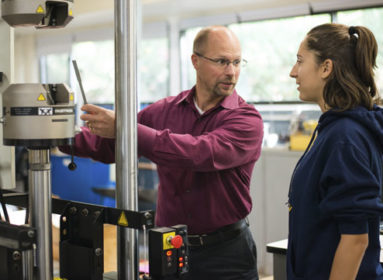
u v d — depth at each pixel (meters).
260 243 4.45
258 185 4.43
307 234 1.46
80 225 1.40
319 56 1.45
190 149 1.60
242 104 1.95
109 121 1.40
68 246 1.41
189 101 1.96
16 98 1.23
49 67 7.87
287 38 5.04
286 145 4.86
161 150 1.56
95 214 1.36
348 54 1.43
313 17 4.83
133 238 1.36
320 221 1.44
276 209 4.33
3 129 1.28
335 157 1.36
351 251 1.35
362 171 1.34
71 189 6.73
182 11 5.79
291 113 4.89
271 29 5.15
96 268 1.36
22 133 1.24
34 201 1.28
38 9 1.24
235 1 5.15
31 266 1.25
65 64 7.57
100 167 6.39
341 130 1.38
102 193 5.77
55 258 4.22
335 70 1.42
